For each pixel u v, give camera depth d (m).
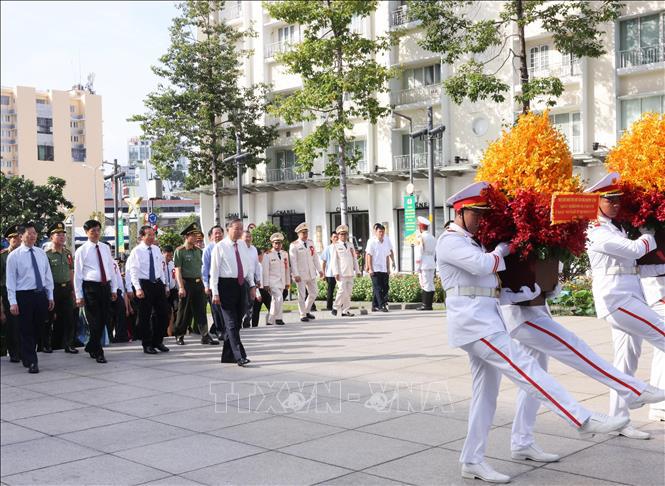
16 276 10.88
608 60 30.66
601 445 6.05
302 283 17.05
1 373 10.87
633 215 6.75
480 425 5.36
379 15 38.78
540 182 5.62
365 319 16.83
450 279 5.44
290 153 44.50
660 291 6.89
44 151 100.19
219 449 6.39
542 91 22.64
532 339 5.77
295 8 28.80
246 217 46.78
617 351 6.64
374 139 39.25
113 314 13.98
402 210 38.78
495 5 33.56
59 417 7.87
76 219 102.31
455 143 35.66
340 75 29.09
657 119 6.90
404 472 5.57
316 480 5.46
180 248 13.43
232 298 10.76
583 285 16.89
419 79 37.88
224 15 48.00
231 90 39.22
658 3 29.44
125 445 6.65
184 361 11.40
